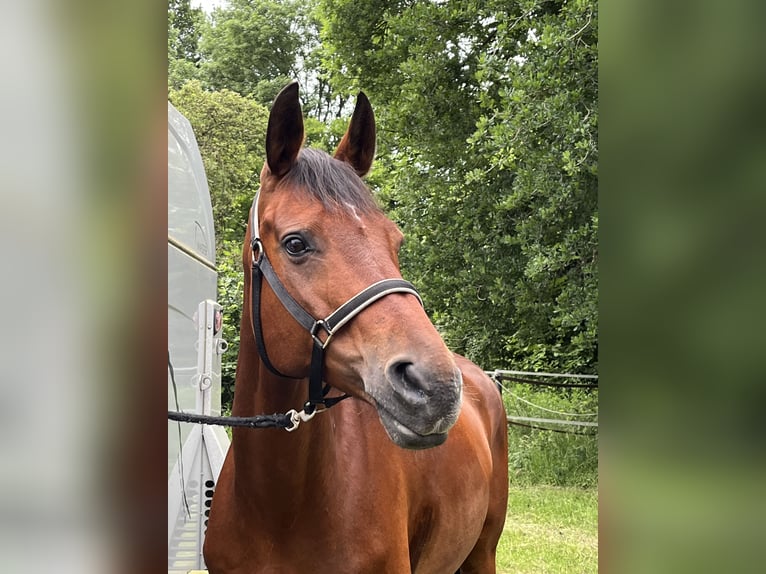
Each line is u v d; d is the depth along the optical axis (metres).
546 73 6.21
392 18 8.60
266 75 20.88
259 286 1.62
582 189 6.45
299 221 1.51
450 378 1.28
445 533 2.28
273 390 1.69
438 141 8.56
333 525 1.71
